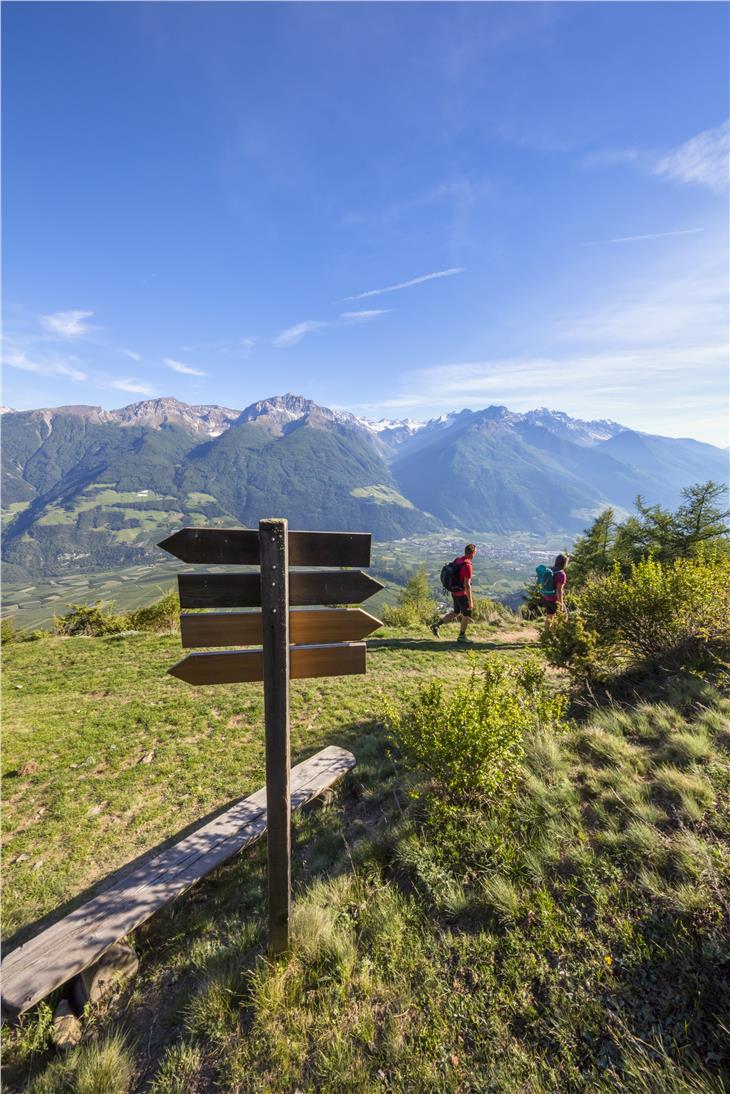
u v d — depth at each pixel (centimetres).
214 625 261
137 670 1069
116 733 741
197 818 531
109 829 518
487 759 378
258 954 298
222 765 637
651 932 246
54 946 313
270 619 252
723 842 285
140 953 341
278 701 259
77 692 950
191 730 743
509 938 265
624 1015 216
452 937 279
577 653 604
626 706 525
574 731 473
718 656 537
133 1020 289
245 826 445
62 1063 260
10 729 768
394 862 361
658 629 579
